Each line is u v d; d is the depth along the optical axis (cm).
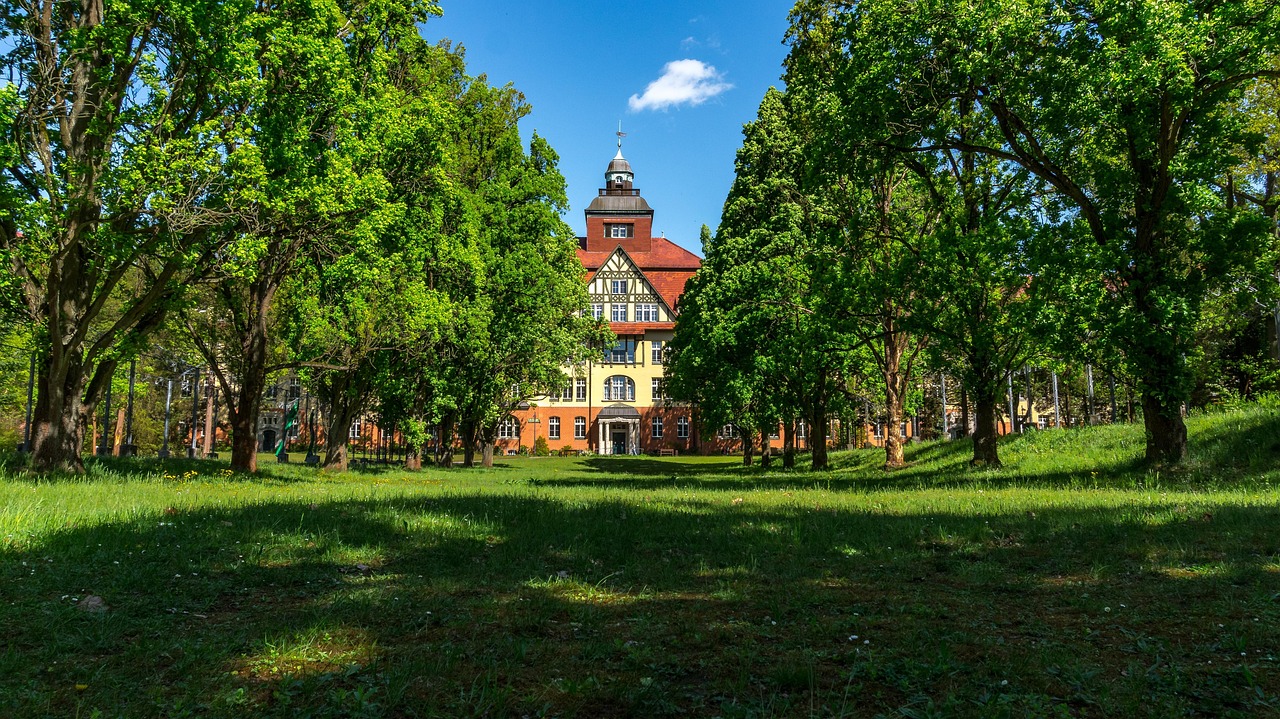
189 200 1340
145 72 1335
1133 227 1658
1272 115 2162
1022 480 1711
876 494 1398
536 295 3344
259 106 1545
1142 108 1487
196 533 707
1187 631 435
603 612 480
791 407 3164
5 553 585
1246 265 1518
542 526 843
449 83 3275
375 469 2952
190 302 1712
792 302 2738
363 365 2561
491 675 361
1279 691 341
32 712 309
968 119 1753
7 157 1248
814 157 1995
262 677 358
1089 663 381
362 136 1811
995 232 1784
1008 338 1914
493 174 3391
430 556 664
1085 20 1501
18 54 1401
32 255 1321
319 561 621
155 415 4091
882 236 2289
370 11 1931
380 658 379
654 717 320
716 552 696
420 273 2500
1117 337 1536
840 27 1912
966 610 488
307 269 2098
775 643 420
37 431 1448
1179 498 1099
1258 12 1308
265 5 1650
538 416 7350
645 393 7331
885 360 2800
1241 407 1928
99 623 429
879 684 356
